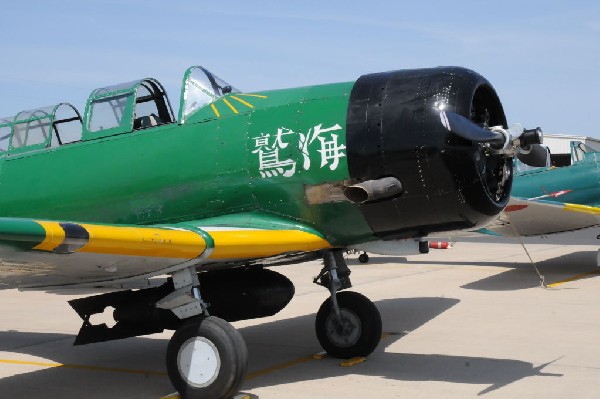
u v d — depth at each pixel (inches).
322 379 211.6
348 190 191.9
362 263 605.3
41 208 252.1
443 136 191.9
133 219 235.9
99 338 227.0
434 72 204.5
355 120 203.9
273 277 236.1
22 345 291.3
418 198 197.5
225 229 196.1
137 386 216.4
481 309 334.0
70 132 261.9
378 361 233.1
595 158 555.5
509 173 214.4
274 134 214.4
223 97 235.1
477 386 196.4
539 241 863.7
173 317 217.3
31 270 177.3
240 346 185.0
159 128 236.8
